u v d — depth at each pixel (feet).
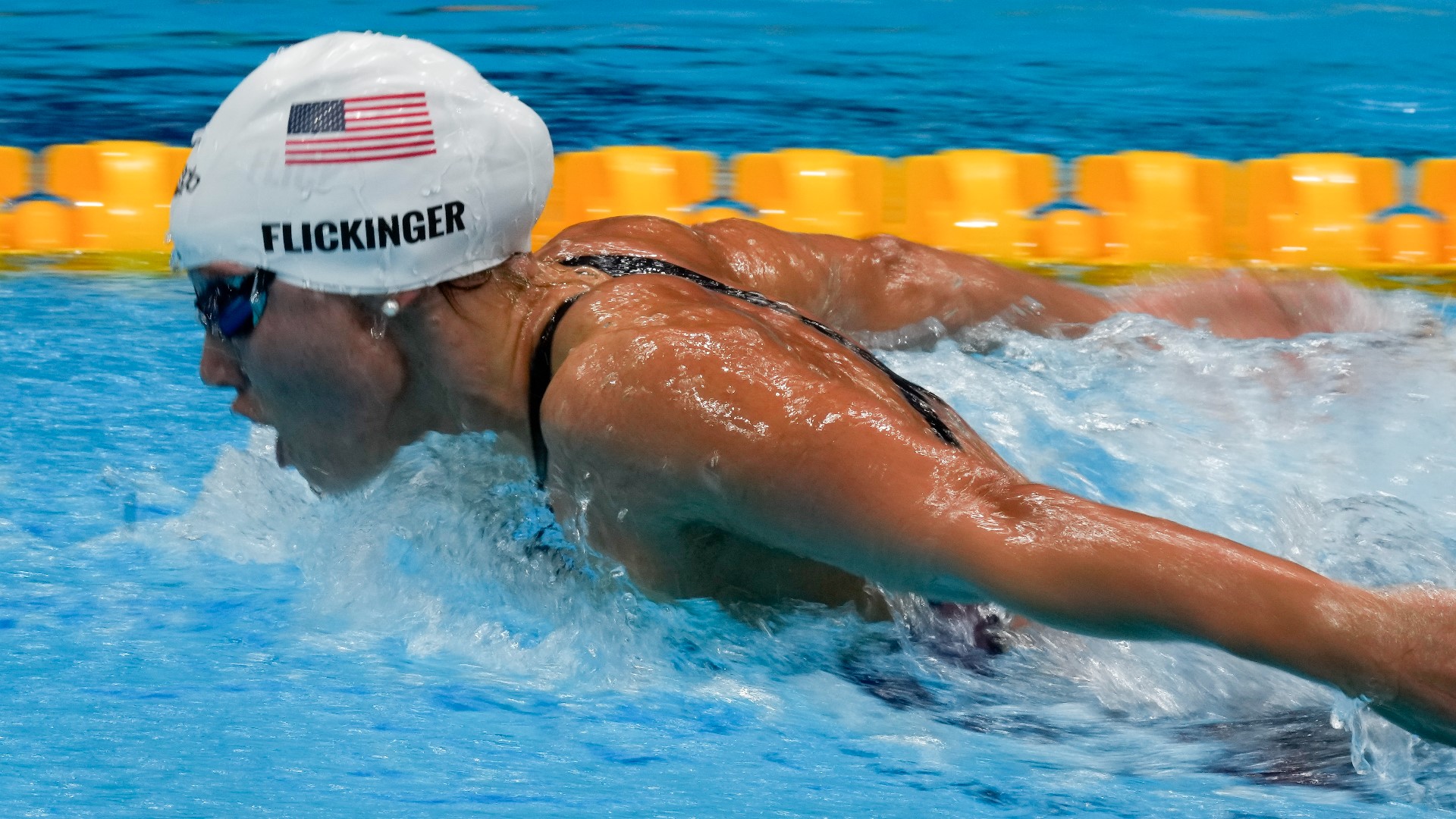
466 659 21.07
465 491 21.35
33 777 16.49
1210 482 24.72
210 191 19.86
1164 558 15.15
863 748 18.33
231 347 20.80
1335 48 99.60
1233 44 100.78
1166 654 20.51
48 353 41.24
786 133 74.18
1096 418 26.73
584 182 62.49
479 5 110.42
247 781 16.56
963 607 21.31
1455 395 29.07
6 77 81.46
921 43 99.96
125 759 17.07
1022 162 64.75
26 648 20.88
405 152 19.42
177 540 26.21
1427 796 16.85
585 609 21.04
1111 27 106.93
